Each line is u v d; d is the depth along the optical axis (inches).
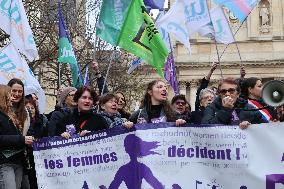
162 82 379.9
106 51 1299.2
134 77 1501.0
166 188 342.6
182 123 343.0
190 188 341.1
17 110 382.6
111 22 542.3
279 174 330.0
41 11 1117.1
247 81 421.4
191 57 2237.9
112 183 352.5
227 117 344.2
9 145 352.5
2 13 550.6
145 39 506.9
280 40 2219.5
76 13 1193.4
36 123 442.6
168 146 344.5
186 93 2249.0
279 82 316.2
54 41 1127.0
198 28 571.5
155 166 345.1
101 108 445.7
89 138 356.8
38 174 359.9
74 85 657.6
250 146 334.3
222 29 579.2
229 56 2226.9
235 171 335.6
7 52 538.9
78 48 1251.2
